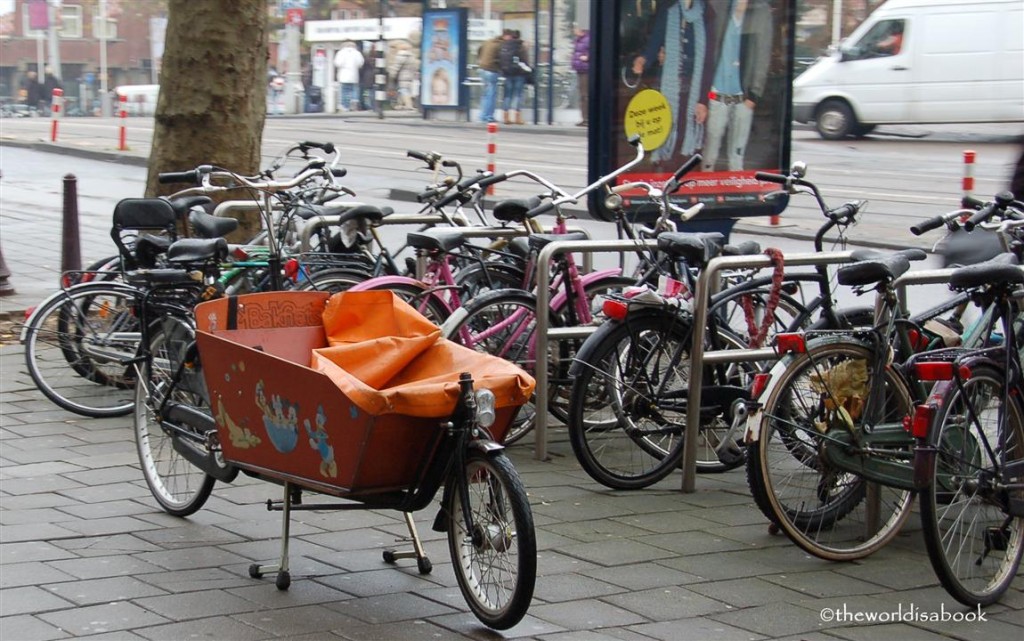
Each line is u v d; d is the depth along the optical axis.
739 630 4.42
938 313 5.50
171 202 7.58
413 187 19.66
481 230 7.49
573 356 6.73
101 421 7.30
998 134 27.06
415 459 4.47
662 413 6.17
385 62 38.28
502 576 4.39
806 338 5.11
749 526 5.62
